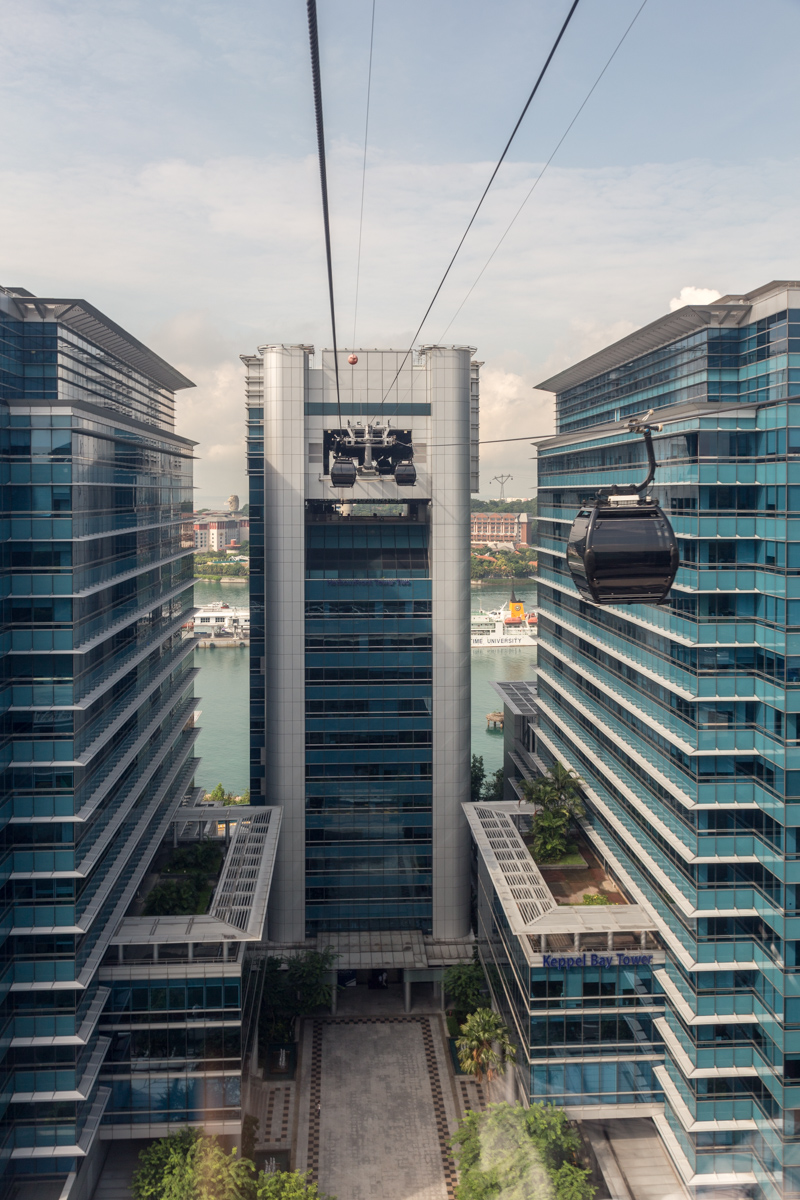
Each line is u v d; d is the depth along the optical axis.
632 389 81.19
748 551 60.75
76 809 60.50
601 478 83.25
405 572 94.56
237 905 73.12
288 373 91.56
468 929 97.31
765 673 59.84
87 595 61.69
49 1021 60.47
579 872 80.12
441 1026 87.44
